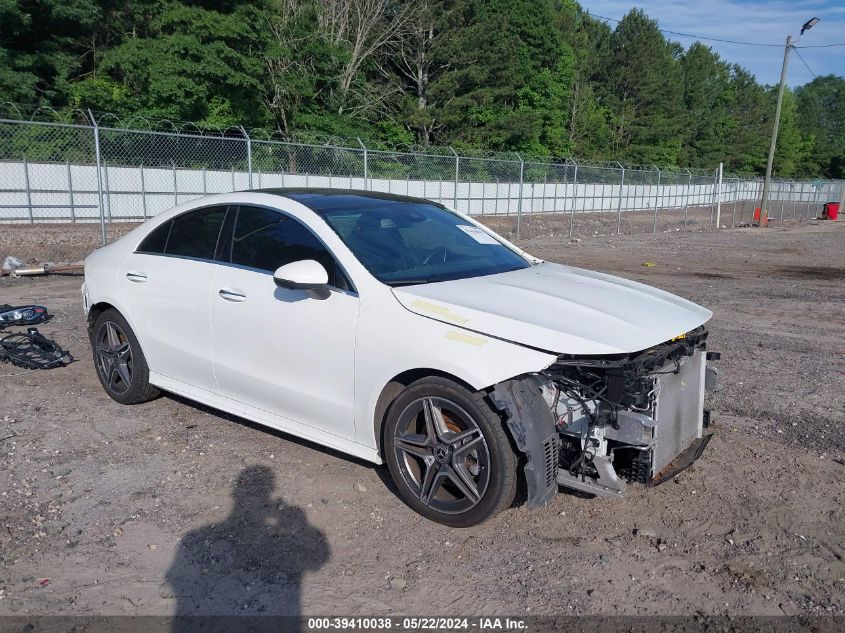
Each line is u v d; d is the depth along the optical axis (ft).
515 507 12.41
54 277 39.50
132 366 16.76
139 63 86.12
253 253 14.24
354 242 13.19
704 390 13.58
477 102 136.26
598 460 11.14
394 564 10.71
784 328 28.55
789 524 12.00
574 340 10.64
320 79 112.88
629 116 202.90
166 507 12.31
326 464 14.10
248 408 14.46
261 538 11.37
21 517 11.87
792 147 289.53
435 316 11.47
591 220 101.81
